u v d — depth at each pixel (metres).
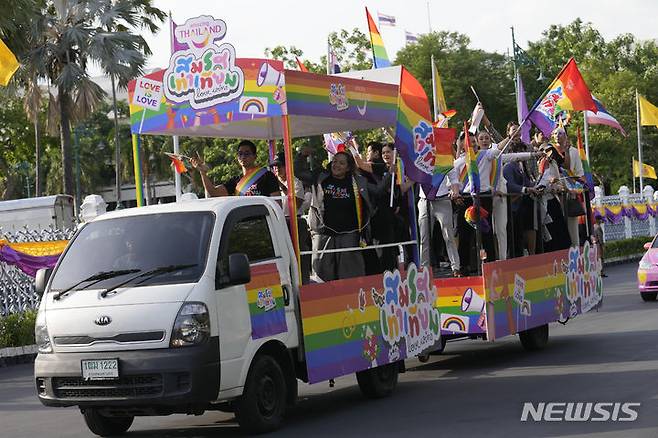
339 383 12.59
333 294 10.15
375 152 13.20
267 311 9.30
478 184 12.88
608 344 14.66
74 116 44.41
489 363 13.66
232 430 9.59
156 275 8.89
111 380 8.63
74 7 44.06
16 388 15.16
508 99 56.22
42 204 34.94
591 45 70.44
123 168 78.50
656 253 22.06
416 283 11.75
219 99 10.24
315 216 11.11
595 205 43.19
